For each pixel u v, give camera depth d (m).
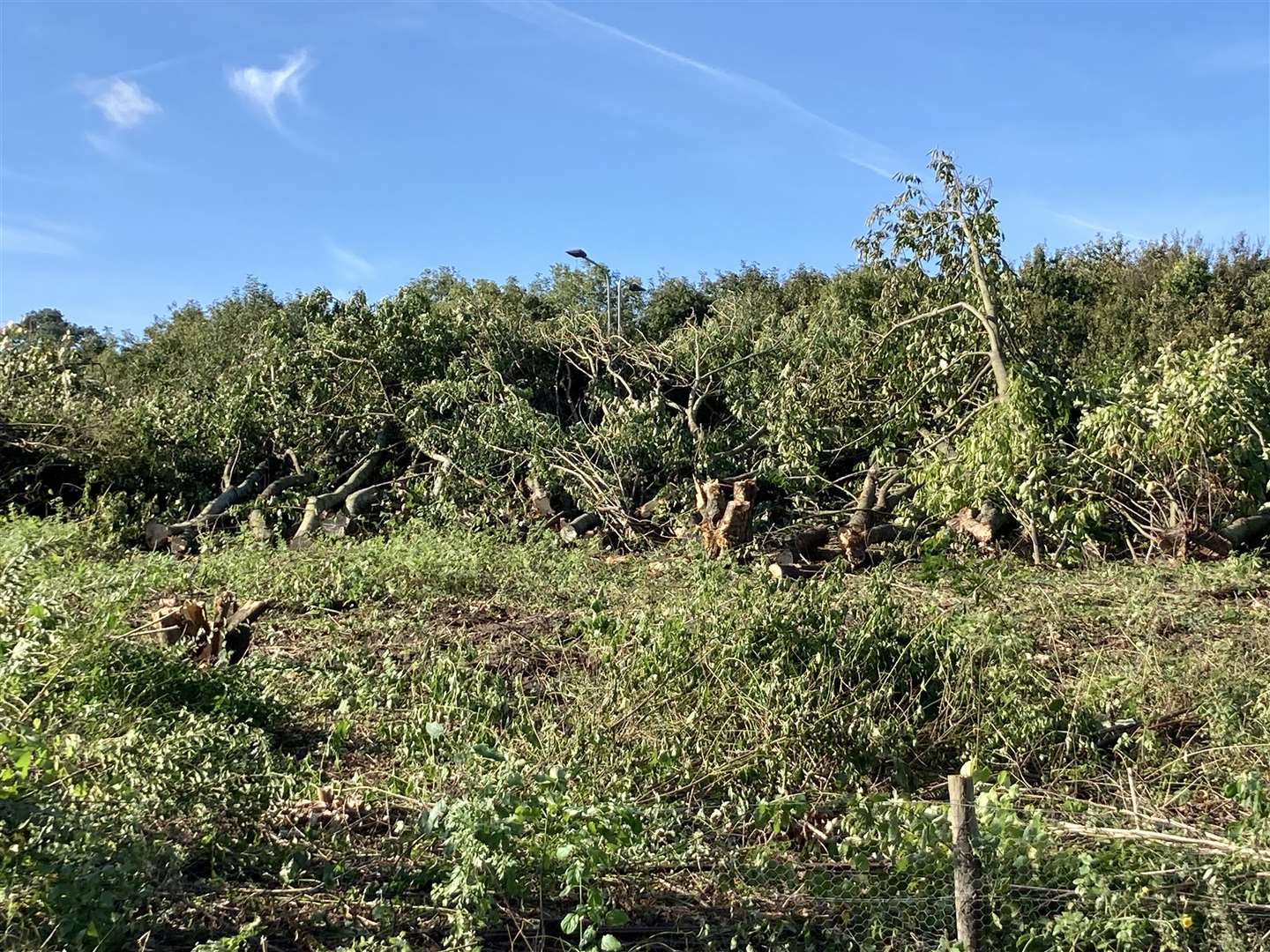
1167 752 4.68
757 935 3.34
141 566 8.88
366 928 3.35
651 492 11.52
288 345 13.31
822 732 4.61
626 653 5.48
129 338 25.75
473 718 5.08
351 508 11.79
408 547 8.96
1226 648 5.79
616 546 10.84
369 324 13.18
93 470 12.26
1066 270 21.95
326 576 8.38
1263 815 3.53
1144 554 9.34
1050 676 5.64
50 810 3.38
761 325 14.62
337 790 4.44
